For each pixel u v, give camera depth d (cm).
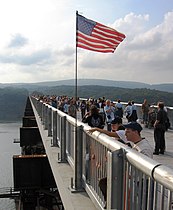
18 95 16675
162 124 1082
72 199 581
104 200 475
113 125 652
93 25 745
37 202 1427
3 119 14150
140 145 444
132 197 357
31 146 2411
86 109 2497
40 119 2253
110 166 397
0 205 2622
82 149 654
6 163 4481
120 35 761
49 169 1348
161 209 282
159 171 255
